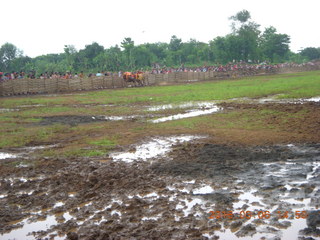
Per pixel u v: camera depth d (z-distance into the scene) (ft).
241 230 14.07
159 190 18.86
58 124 44.50
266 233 13.84
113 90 106.42
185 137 32.35
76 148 30.25
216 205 16.49
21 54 264.72
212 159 24.04
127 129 38.78
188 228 14.30
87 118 49.26
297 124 35.45
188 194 17.98
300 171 20.59
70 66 230.27
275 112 44.96
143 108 58.44
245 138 30.12
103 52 261.44
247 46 305.94
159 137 33.09
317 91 72.59
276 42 360.48
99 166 24.02
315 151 24.73
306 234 13.57
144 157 26.00
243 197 17.34
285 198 16.92
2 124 45.47
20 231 15.23
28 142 33.76
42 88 100.89
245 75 202.69
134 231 14.30
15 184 21.40
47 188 20.33
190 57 326.65
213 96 72.02
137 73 129.59
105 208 16.94
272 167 21.62
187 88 103.50
